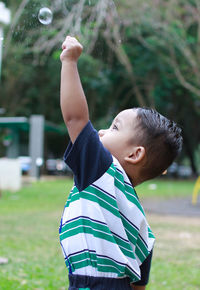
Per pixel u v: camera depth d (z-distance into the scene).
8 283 3.71
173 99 24.36
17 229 7.12
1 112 21.81
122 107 23.20
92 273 1.71
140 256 1.89
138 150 1.84
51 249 5.56
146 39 13.68
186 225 8.18
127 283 1.79
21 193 13.74
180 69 16.67
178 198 13.98
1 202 11.21
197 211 10.57
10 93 25.30
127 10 10.66
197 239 6.70
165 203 12.27
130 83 21.67
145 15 11.64
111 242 1.71
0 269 4.34
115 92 22.86
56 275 4.15
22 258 4.98
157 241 6.46
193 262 5.07
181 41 13.45
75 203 1.78
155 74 20.03
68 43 1.77
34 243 5.94
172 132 1.90
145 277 2.00
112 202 1.74
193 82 18.39
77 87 1.73
